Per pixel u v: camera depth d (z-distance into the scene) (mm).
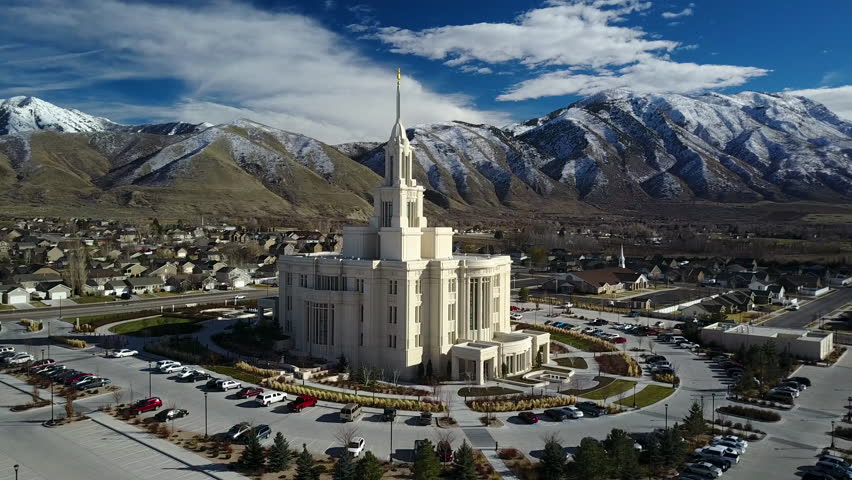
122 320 160000
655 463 71625
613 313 179875
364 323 115500
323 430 83562
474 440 80875
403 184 121375
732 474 71000
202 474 69750
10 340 136375
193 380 105500
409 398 98500
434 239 122438
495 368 112000
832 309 188375
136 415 88000
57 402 93812
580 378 111438
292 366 111438
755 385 99062
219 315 166375
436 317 115625
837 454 76375
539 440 81125
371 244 123250
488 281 123625
